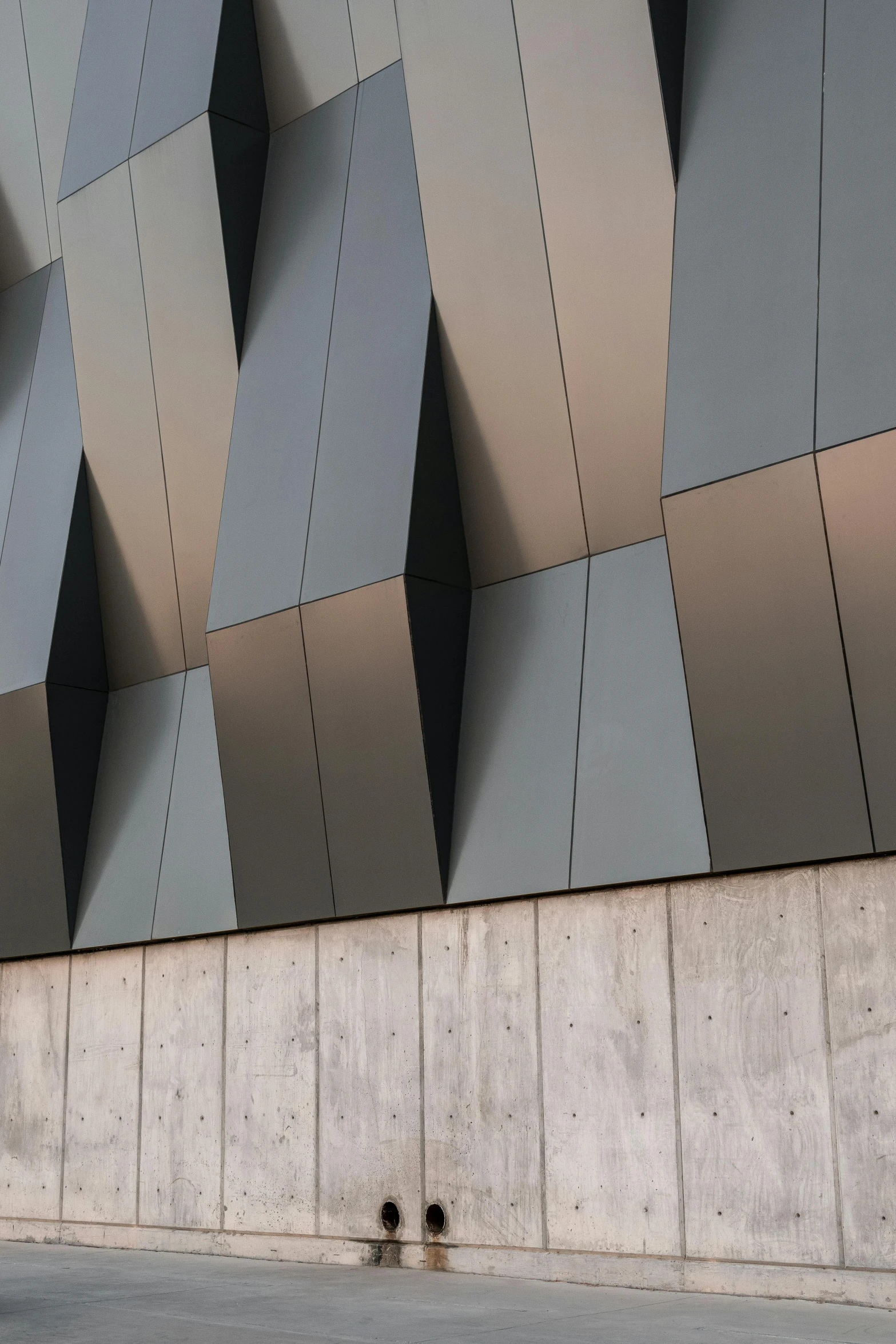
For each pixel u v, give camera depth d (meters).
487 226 13.86
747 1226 11.05
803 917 11.11
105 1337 9.73
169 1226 15.54
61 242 18.55
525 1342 9.05
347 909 14.26
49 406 18.50
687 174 12.41
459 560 14.13
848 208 11.22
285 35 16.28
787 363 11.30
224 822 15.86
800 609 11.10
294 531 14.84
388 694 13.77
